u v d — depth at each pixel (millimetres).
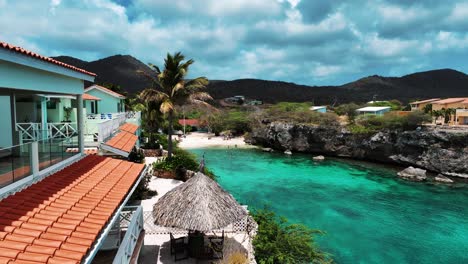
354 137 55625
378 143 51188
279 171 43844
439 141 44375
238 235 15562
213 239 14773
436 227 23594
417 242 20875
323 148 59594
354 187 35375
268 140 68562
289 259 14039
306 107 95250
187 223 11461
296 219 24578
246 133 81938
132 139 23844
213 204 12227
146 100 31969
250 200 29375
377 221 24641
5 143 12945
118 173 12391
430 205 29047
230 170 43875
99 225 7164
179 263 12531
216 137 87812
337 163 51438
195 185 12883
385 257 18609
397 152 49219
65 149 11867
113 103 44375
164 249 13773
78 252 5859
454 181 39062
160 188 24328
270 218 17500
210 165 47625
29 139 13984
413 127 48562
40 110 20406
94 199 8805
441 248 20016
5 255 5234
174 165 28484
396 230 22875
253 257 13148
